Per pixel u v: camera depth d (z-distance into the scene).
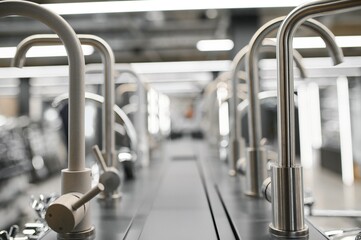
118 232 0.68
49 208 0.52
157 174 1.50
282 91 0.58
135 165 1.48
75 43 0.56
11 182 3.60
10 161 3.92
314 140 7.04
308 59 4.07
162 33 4.16
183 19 3.55
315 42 2.55
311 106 7.10
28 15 0.54
